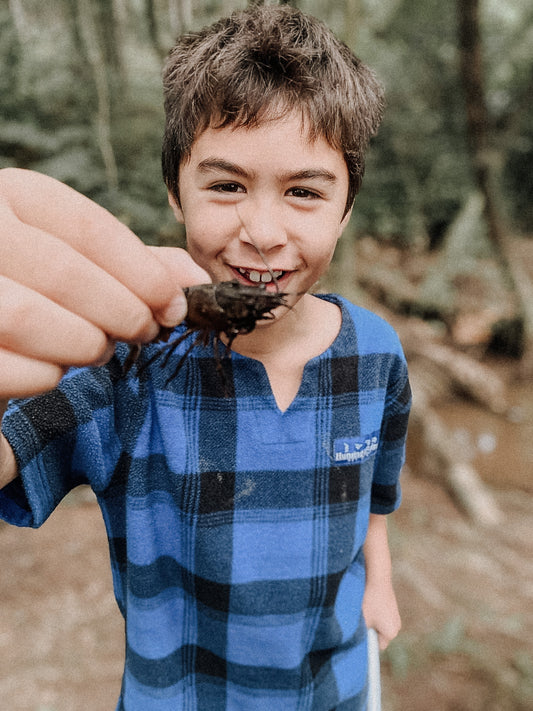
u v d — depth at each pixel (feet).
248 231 1.38
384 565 2.19
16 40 6.59
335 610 1.80
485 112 9.46
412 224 16.15
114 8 6.39
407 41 14.87
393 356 1.87
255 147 1.33
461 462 7.22
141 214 5.44
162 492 1.59
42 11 6.90
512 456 8.61
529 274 14.29
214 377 1.58
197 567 1.62
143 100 6.39
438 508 6.54
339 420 1.70
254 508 1.63
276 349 1.66
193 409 1.57
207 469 1.58
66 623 3.93
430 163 16.08
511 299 12.77
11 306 0.80
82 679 3.53
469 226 14.23
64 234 0.88
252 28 1.52
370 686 1.97
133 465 1.53
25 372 0.83
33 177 0.91
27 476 1.30
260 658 1.69
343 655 1.87
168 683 1.69
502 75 15.47
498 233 11.39
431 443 7.46
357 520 1.80
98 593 4.22
